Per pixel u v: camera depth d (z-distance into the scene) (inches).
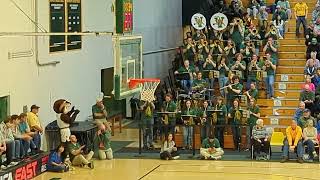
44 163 1175.0
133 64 1162.0
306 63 1531.7
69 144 1227.2
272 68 1523.1
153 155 1330.0
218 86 1524.4
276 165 1226.0
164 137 1304.1
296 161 1259.8
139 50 1193.4
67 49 1382.9
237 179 1107.3
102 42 1579.7
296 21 1711.4
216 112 1339.8
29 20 1222.3
